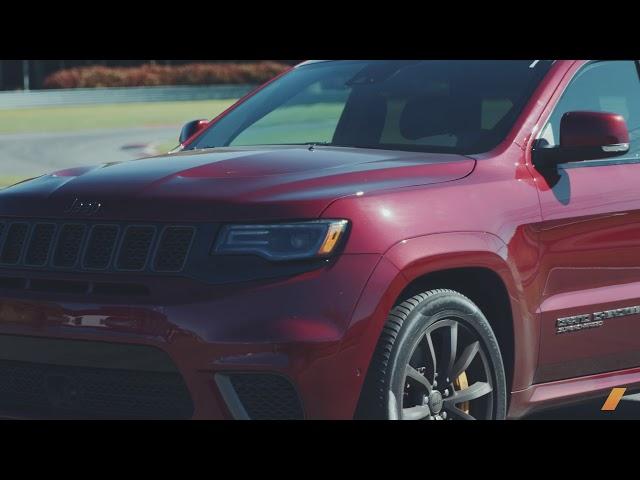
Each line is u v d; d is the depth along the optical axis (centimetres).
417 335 452
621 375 549
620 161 551
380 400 442
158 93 7825
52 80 7988
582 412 635
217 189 452
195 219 439
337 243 432
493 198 486
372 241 436
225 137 600
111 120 5144
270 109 612
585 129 510
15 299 455
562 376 524
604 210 527
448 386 473
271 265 429
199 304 425
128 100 7694
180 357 423
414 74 582
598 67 570
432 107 553
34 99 7244
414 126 547
